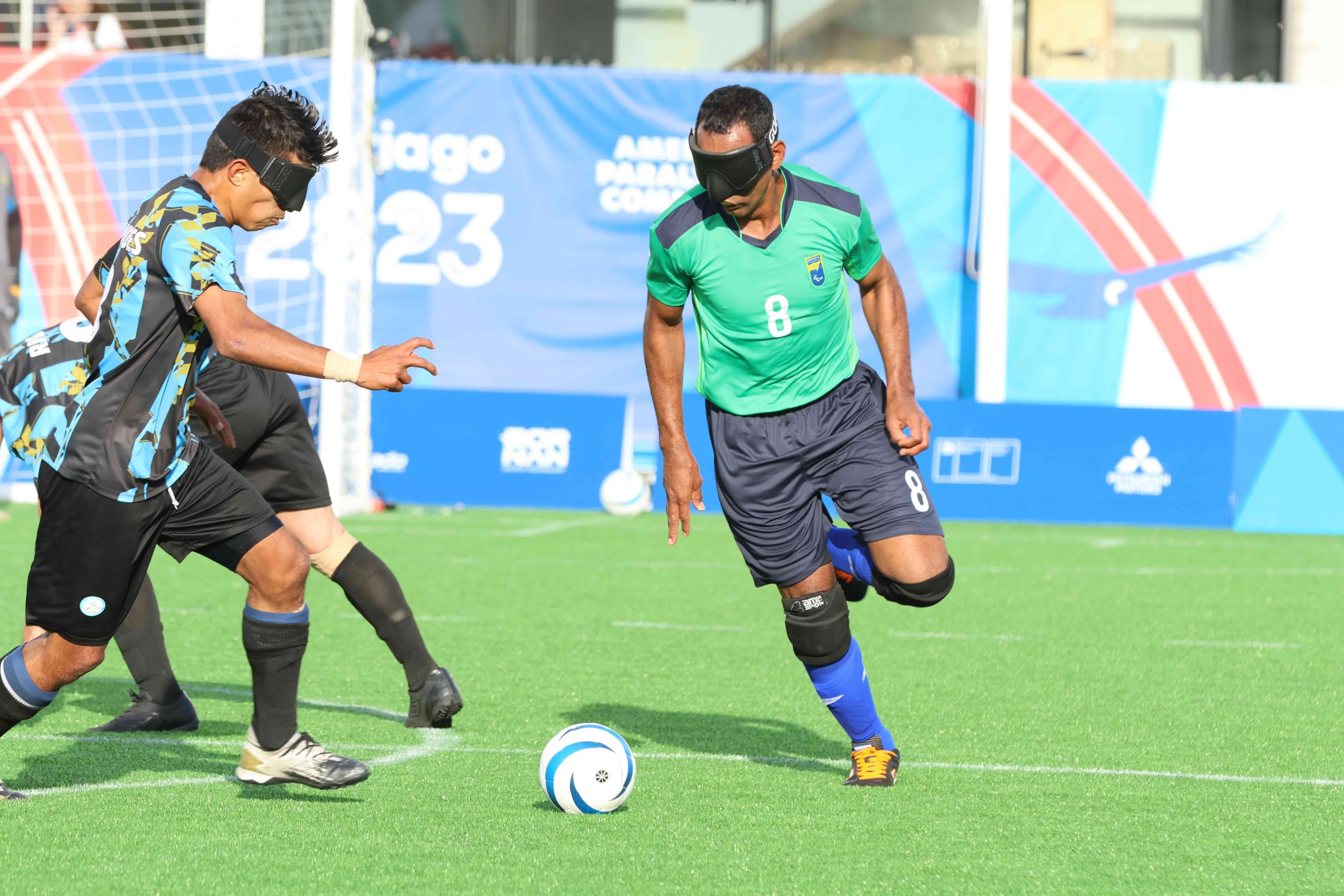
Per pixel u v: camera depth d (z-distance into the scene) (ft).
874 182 152.25
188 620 75.05
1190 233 151.74
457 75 150.71
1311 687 61.57
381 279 151.84
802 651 42.68
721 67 175.63
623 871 33.55
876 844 36.32
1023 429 141.08
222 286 33.91
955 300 152.76
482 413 145.48
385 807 39.50
